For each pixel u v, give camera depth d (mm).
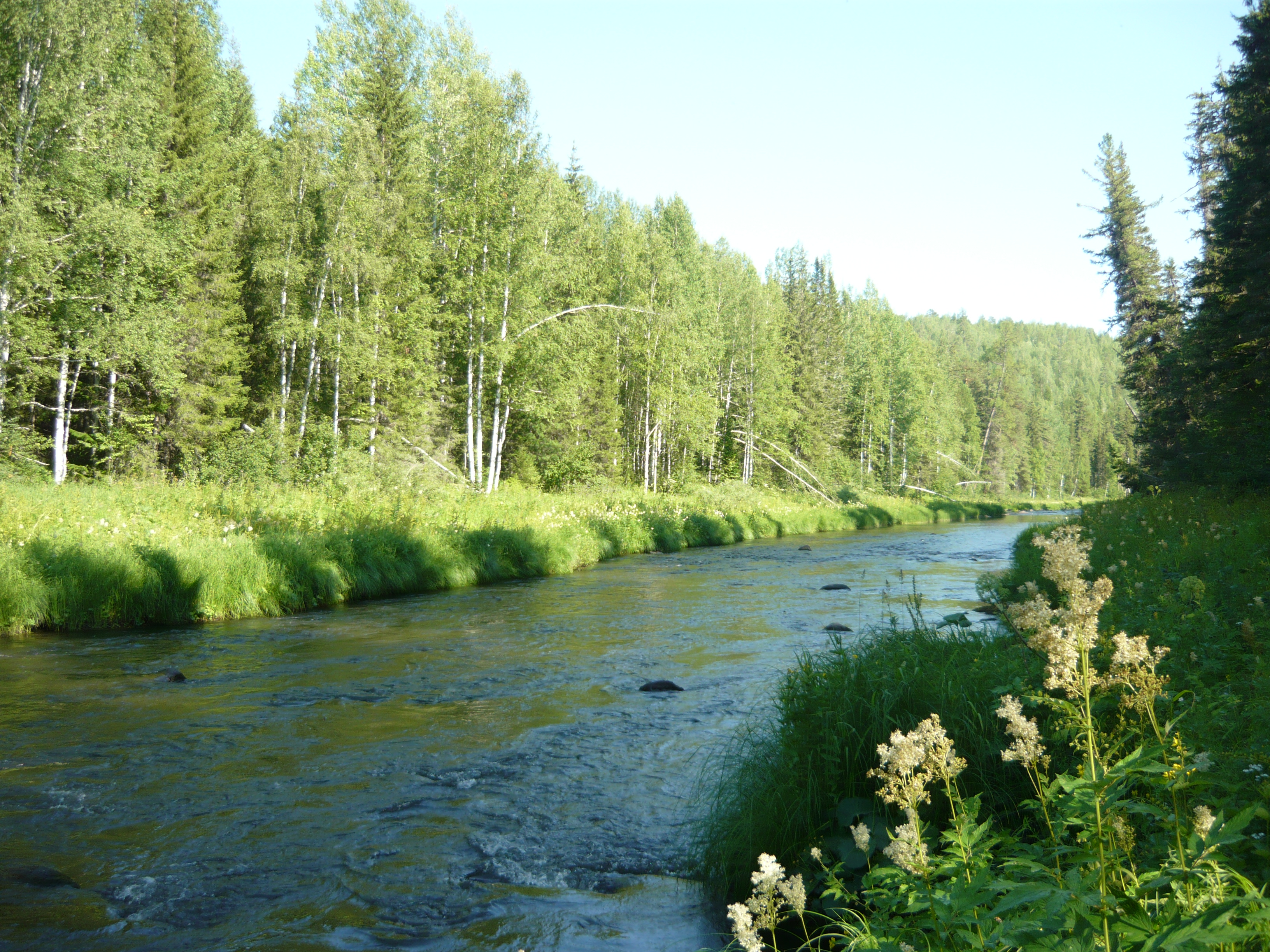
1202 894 2066
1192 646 5086
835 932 3949
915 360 81125
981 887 2170
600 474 39844
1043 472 110500
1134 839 2465
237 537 15133
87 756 6938
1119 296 39656
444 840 5383
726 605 14625
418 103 37125
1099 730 3109
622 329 41312
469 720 7938
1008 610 3703
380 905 4566
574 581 18422
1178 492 23281
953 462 79250
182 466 27734
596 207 52312
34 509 15438
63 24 24188
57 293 24438
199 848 5273
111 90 26047
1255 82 19406
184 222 29531
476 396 32281
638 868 4988
